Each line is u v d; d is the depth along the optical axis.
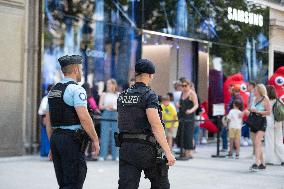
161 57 29.44
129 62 27.55
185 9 30.42
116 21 26.78
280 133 21.75
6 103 20.94
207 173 18.83
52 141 10.20
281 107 21.47
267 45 37.16
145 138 9.49
